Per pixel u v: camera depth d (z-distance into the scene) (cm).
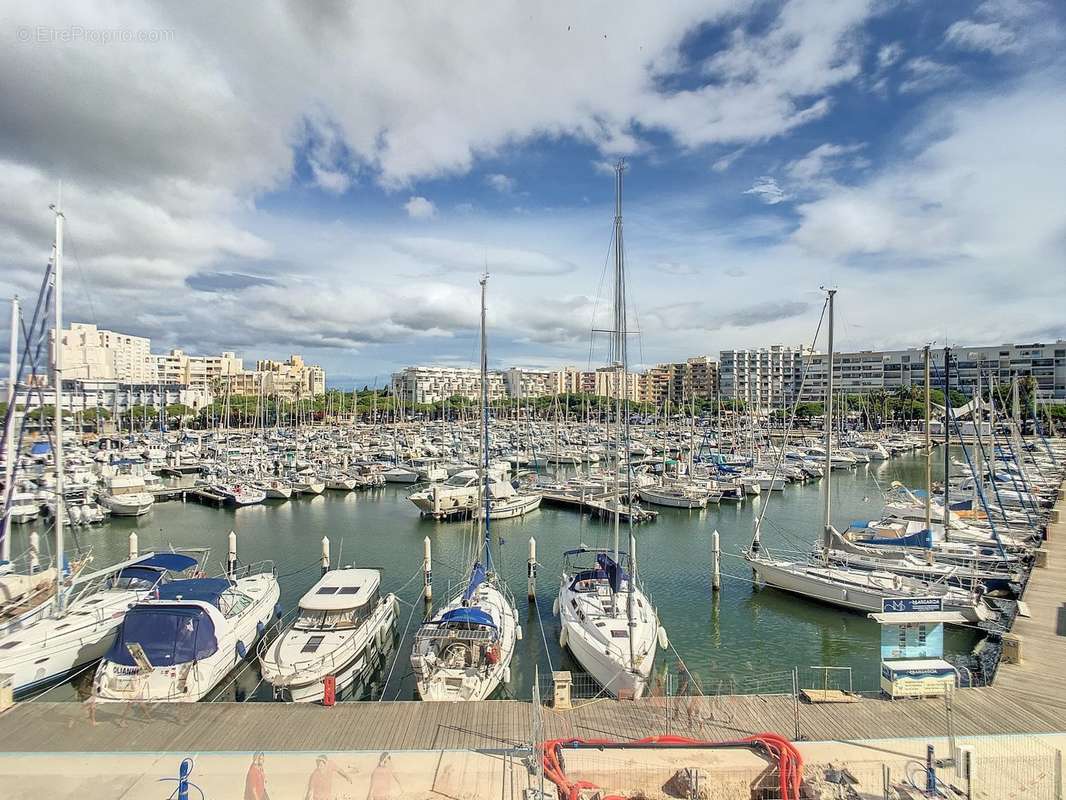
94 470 7088
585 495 6569
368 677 2650
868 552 3741
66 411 11031
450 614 2503
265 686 2533
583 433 12231
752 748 1703
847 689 2464
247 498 6619
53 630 2511
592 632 2628
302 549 4906
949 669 2016
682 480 7012
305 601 2686
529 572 3669
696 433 12612
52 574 3041
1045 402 13550
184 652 2228
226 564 4450
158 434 11775
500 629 2644
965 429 11762
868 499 7081
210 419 15325
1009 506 5728
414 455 9788
